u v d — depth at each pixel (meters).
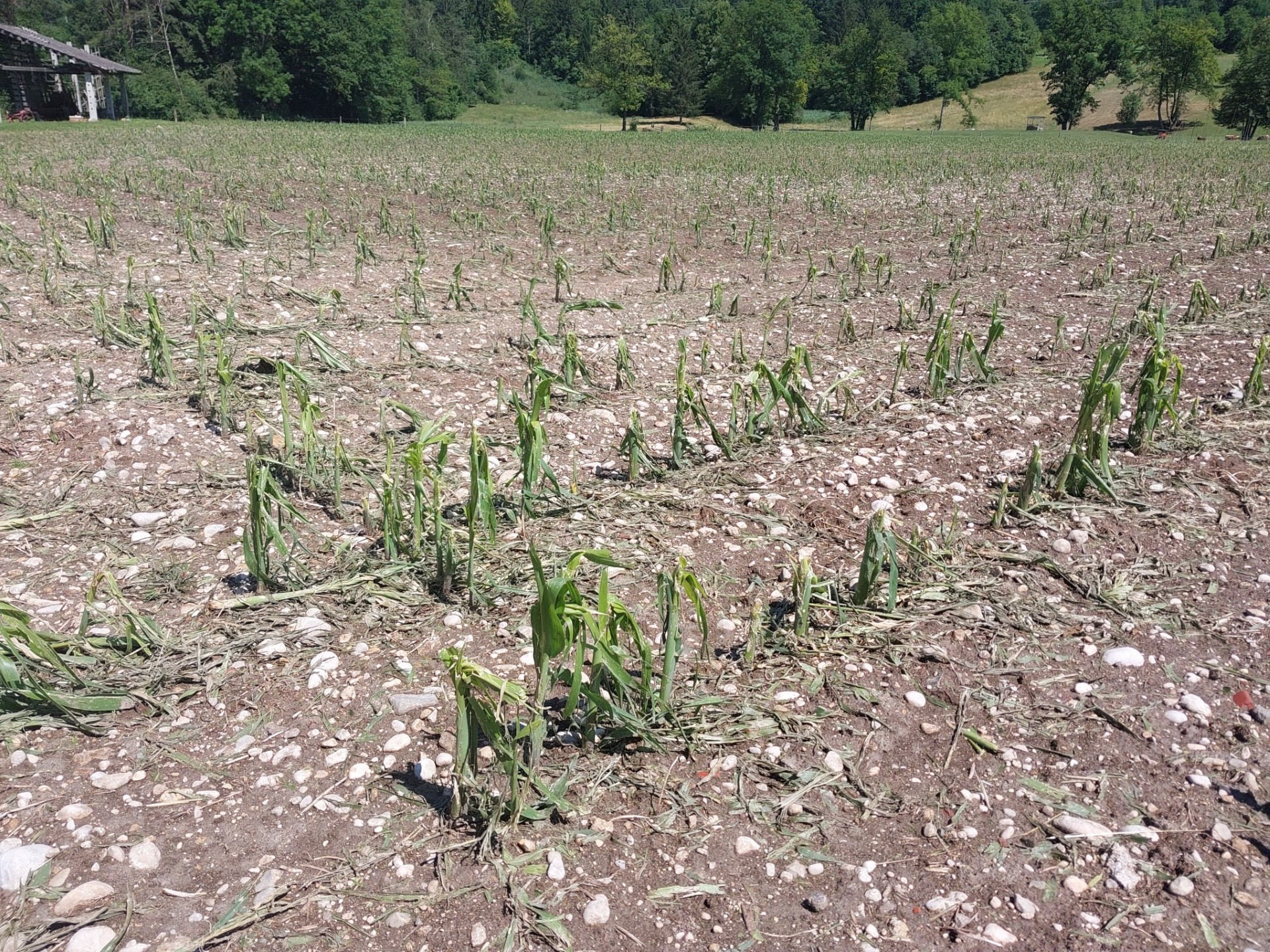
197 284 9.35
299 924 2.64
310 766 3.25
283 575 4.40
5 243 9.92
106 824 2.96
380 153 26.50
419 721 3.47
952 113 87.62
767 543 4.82
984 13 108.19
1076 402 6.71
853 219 15.62
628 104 67.56
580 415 6.59
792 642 3.95
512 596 4.27
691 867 2.88
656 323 9.08
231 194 15.72
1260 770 3.21
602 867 2.87
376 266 11.04
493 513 4.21
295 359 7.14
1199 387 6.98
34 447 5.61
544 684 3.04
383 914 2.68
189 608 4.14
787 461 5.78
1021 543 4.74
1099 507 5.05
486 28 117.56
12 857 2.76
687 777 3.24
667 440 6.28
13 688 3.34
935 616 4.12
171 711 3.49
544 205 16.23
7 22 63.84
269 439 5.80
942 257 12.39
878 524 4.00
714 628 4.10
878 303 9.93
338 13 69.31
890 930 2.65
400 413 6.45
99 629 3.94
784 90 70.75
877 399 6.84
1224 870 2.81
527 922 2.65
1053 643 3.93
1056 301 9.79
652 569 4.54
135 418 5.86
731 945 2.62
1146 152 32.56
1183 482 5.31
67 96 47.28
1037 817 3.05
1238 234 13.34
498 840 2.94
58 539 4.67
